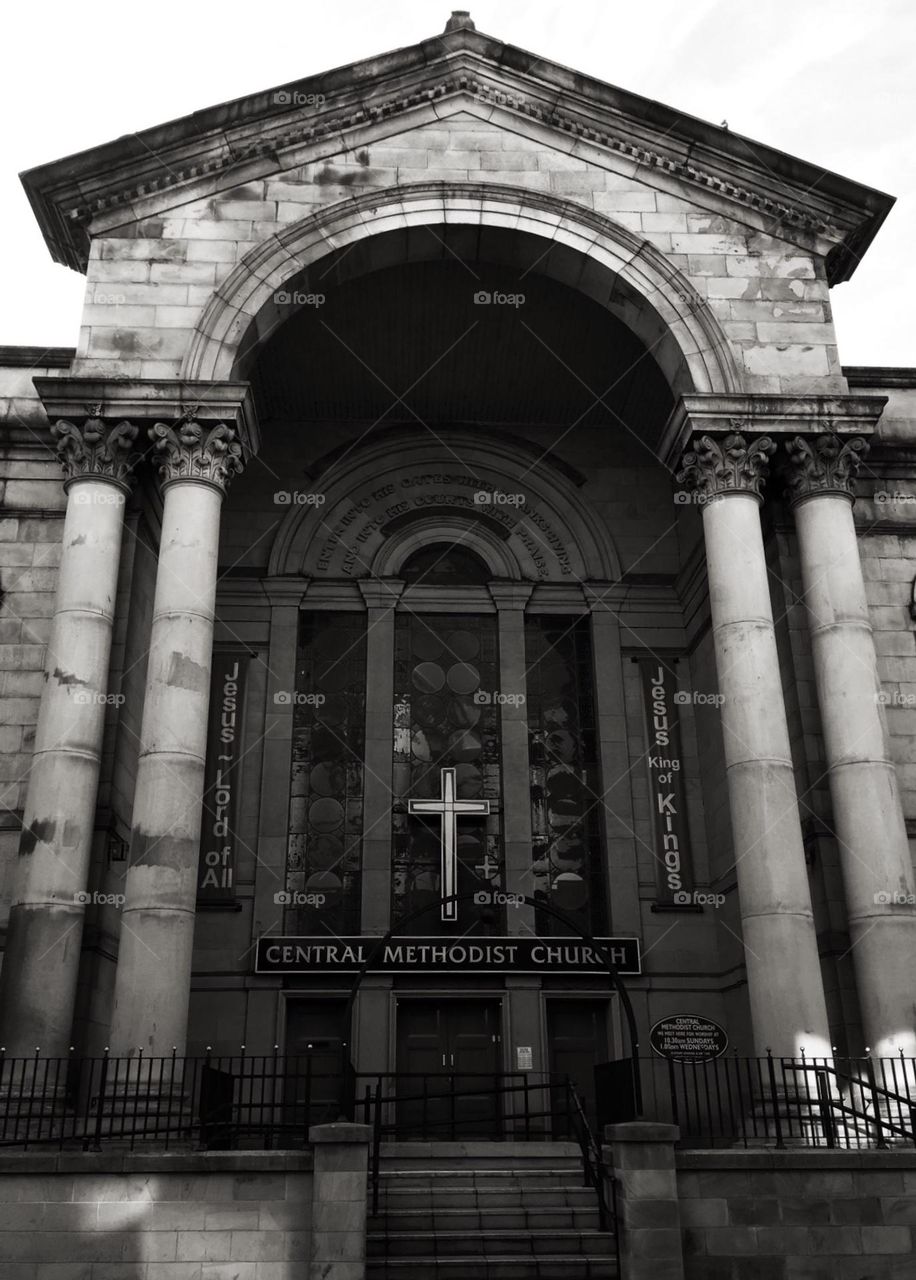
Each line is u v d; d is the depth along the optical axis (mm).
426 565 21688
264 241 17094
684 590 20984
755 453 16344
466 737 20469
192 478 15570
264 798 19359
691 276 17484
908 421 18500
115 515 15562
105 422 15773
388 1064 17719
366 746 19891
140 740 16625
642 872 19359
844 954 14789
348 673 20766
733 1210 10695
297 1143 16547
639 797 19859
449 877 18734
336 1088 17703
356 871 19359
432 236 17594
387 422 22219
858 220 17969
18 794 15422
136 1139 12227
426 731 20469
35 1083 12219
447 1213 11523
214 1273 10156
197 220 17234
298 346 20234
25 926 13312
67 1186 10438
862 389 18719
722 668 15539
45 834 13719
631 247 17547
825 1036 13539
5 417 17531
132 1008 12969
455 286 19094
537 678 20984
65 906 13492
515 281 18906
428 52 18281
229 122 17609
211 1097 12289
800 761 15875
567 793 20250
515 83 18344
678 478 16969
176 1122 12289
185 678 14547
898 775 16438
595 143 18188
